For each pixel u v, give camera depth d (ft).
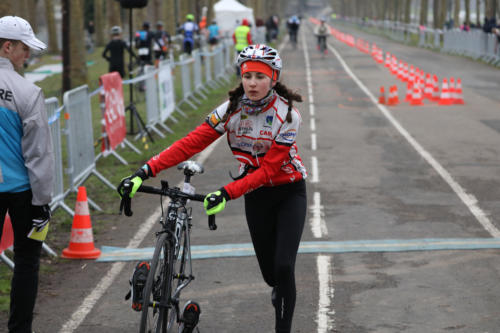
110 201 38.06
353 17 552.41
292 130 17.06
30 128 17.01
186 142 17.47
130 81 51.65
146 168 17.08
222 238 30.68
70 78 90.22
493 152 51.47
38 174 17.13
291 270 17.24
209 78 96.58
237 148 17.79
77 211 28.12
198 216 34.88
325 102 84.84
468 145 54.60
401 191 39.47
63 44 87.51
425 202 36.83
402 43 226.58
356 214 34.47
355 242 29.58
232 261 27.27
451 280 24.72
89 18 261.85
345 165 47.42
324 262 26.91
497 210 34.94
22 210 17.56
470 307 22.09
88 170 38.37
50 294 23.81
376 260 27.14
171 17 192.75
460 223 32.58
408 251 28.27
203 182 43.01
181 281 18.40
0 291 23.79
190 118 70.74
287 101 17.10
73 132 35.24
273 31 231.09
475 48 150.10
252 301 22.91
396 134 60.64
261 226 18.29
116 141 47.19
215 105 79.36
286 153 16.94
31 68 136.77
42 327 20.86
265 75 16.58
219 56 107.55
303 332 20.20
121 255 28.32
